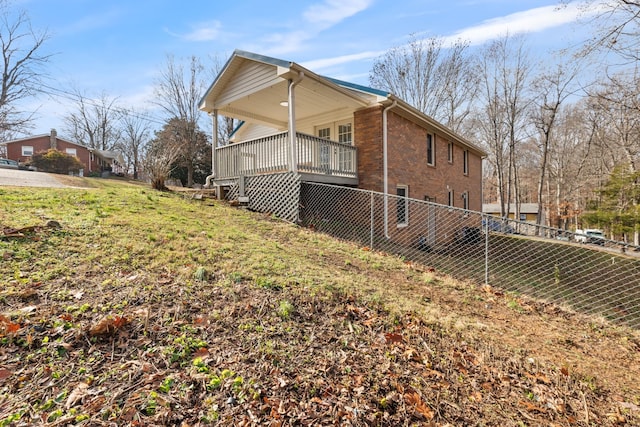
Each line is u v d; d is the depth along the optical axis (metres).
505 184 33.31
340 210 9.16
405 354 2.63
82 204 5.27
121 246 3.62
